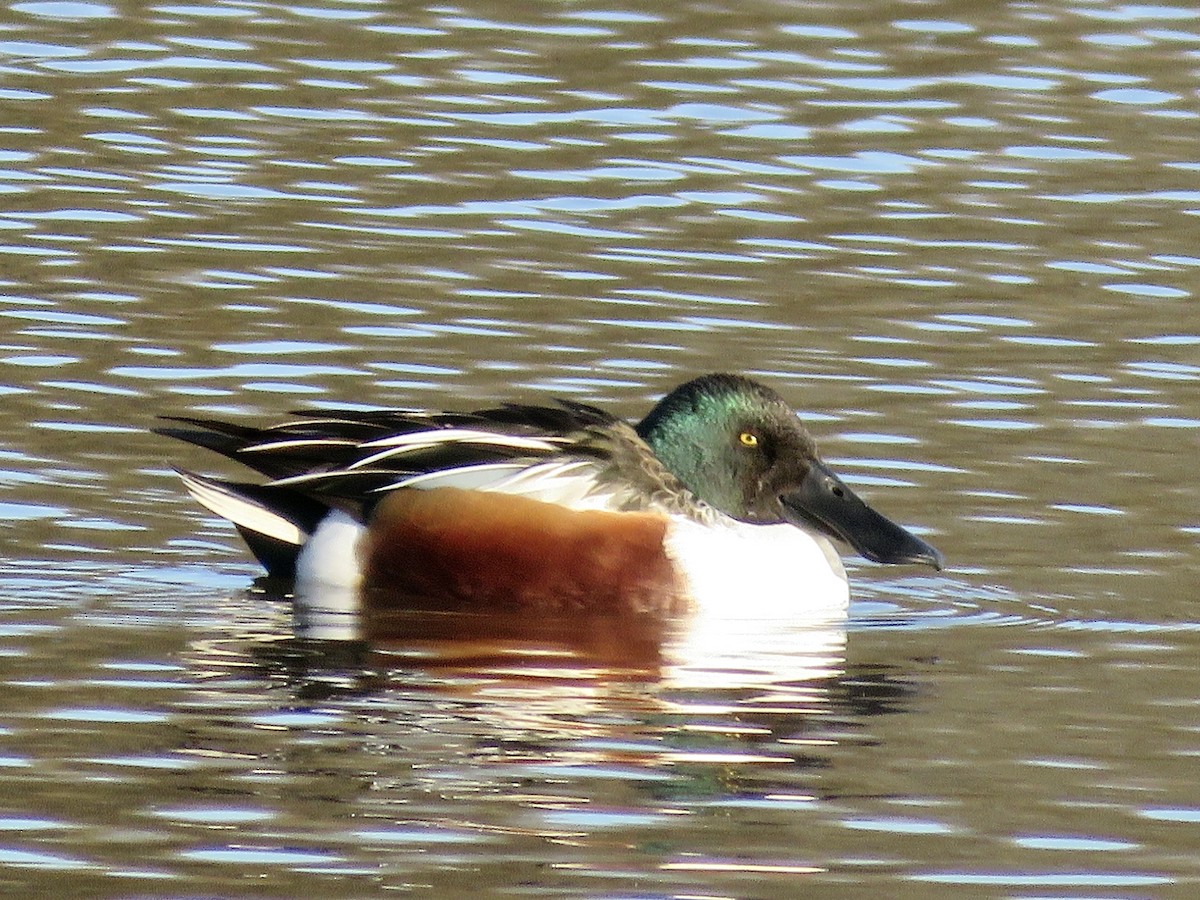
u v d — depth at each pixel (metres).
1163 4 25.06
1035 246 19.44
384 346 17.02
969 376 16.83
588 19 24.55
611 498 13.50
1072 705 11.48
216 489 13.65
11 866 9.23
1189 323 17.97
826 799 10.16
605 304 17.97
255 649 12.10
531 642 12.53
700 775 10.36
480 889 9.15
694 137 21.44
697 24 24.36
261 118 21.62
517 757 10.50
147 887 9.08
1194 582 13.57
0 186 19.81
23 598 12.80
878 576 14.09
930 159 21.19
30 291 17.73
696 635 12.80
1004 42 24.06
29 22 23.91
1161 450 15.56
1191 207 20.36
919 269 18.89
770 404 14.12
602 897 9.12
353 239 19.06
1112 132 21.88
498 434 13.65
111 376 16.30
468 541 13.37
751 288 18.38
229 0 24.97
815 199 20.25
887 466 15.23
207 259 18.53
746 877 9.33
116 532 14.03
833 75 23.06
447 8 24.77
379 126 21.52
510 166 20.70
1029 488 14.93
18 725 10.71
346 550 13.51
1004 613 13.19
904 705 11.45
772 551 13.63
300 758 10.41
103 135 21.09
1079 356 17.27
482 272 18.50
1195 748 10.85
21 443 15.16
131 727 10.75
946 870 9.44
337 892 9.07
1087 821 9.95
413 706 11.19
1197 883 9.35
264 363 16.66
